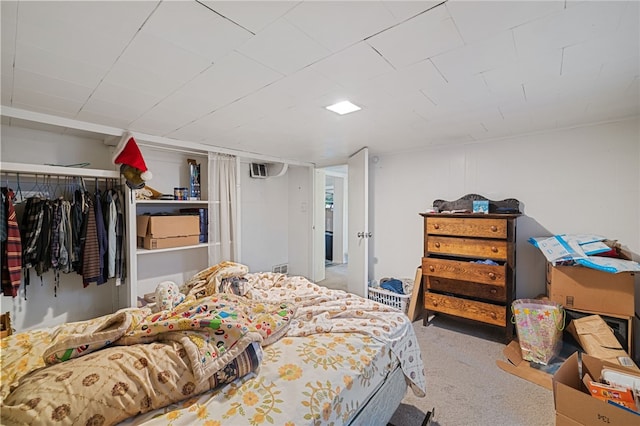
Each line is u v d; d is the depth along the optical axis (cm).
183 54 131
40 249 222
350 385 116
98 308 282
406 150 366
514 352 239
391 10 101
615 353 192
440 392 194
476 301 275
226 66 142
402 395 159
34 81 157
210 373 99
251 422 89
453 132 278
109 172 252
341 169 571
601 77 158
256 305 154
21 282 238
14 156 235
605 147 251
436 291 304
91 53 130
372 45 125
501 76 156
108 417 80
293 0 95
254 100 187
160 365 94
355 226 370
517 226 294
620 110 217
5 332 204
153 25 109
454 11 102
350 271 384
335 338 142
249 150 359
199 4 97
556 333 218
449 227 293
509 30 114
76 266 241
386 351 143
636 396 134
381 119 231
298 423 93
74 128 228
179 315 123
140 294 313
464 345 259
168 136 281
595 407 130
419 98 186
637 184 241
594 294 222
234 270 199
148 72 148
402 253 380
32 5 96
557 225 275
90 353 102
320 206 500
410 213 371
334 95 180
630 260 221
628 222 245
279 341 138
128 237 261
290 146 335
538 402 183
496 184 307
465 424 165
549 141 277
